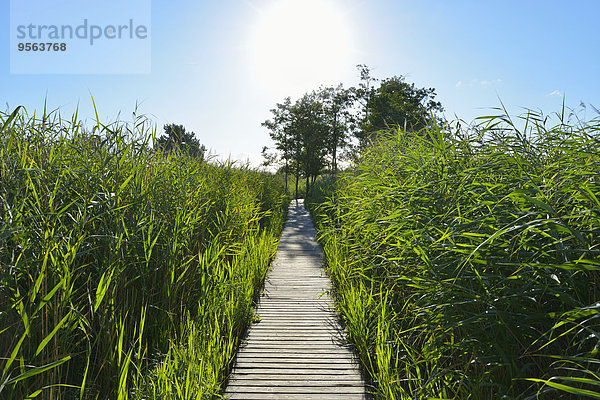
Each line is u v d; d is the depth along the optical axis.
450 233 2.85
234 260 6.38
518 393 2.61
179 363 3.36
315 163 28.38
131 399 2.93
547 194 2.74
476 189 3.33
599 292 2.52
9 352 2.58
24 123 3.99
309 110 27.92
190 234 5.01
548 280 2.63
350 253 6.72
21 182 3.26
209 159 7.76
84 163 4.06
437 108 27.12
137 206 4.15
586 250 2.13
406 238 3.72
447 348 3.00
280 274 7.93
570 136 3.28
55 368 2.60
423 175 4.23
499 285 2.88
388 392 3.17
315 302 6.28
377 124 25.05
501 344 2.73
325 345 4.67
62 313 2.83
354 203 5.59
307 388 3.70
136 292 3.75
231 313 4.70
